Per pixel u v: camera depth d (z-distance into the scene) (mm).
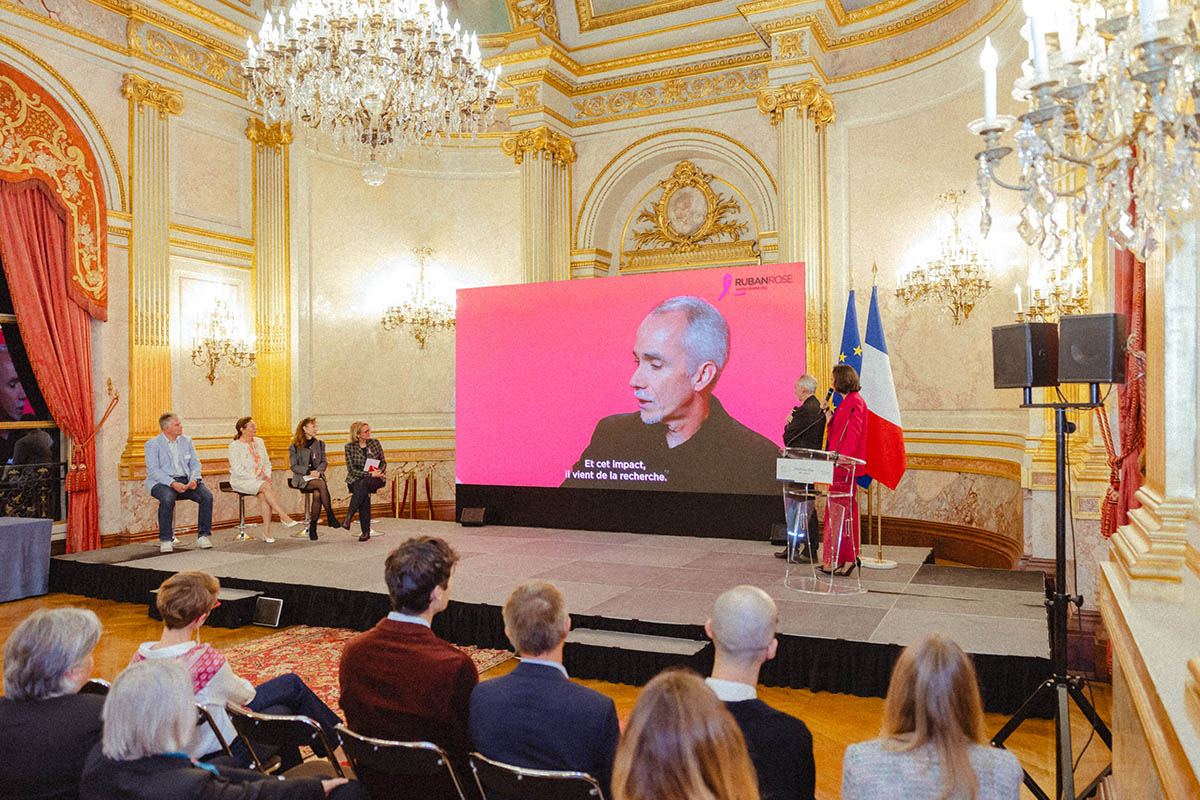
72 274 8281
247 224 10172
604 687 4836
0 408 8078
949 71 8266
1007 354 3402
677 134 10391
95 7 8539
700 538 8008
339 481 10875
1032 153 2182
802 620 5016
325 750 2670
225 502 9688
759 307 7855
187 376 9430
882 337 6359
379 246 11391
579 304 8656
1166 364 2809
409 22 6207
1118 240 2188
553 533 8430
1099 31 1876
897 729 1845
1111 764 3053
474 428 9156
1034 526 6293
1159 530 2748
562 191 10852
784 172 9148
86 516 8352
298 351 10461
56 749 2131
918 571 6379
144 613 6605
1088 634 5230
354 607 6039
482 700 2336
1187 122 1836
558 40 10586
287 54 6395
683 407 8156
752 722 2039
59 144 8203
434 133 7359
